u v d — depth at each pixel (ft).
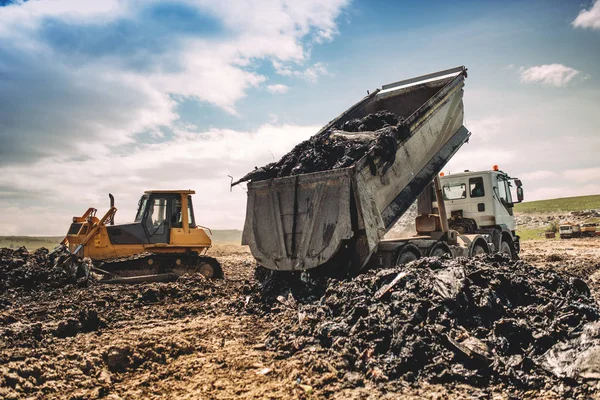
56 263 38.68
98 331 22.16
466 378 15.03
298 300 25.50
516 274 20.86
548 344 15.85
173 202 42.42
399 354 16.16
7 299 31.09
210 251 114.93
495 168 45.27
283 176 29.71
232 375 16.60
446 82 35.96
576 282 23.30
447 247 33.09
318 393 14.61
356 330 17.81
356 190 26.00
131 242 40.78
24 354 17.81
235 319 24.68
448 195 44.21
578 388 13.73
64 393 15.20
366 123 32.30
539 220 191.72
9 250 41.88
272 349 19.16
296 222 27.68
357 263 26.43
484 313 17.99
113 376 16.87
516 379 14.64
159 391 15.47
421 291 19.33
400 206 30.14
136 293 30.73
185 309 26.99
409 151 31.12
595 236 119.85
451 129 36.35
